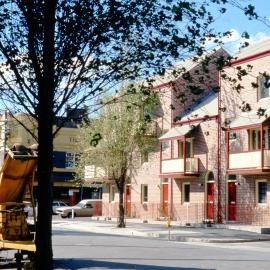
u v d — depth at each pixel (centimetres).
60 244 2144
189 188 3803
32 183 1338
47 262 798
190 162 3697
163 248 2031
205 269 1430
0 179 1309
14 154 1279
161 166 3978
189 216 3741
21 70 852
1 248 1288
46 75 801
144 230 3078
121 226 3366
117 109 3294
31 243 1268
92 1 816
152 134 3825
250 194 3216
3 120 1496
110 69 859
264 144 3145
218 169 3469
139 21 820
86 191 6712
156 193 4131
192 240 2508
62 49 828
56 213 5403
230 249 2070
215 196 3484
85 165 3734
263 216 3102
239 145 3316
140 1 815
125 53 852
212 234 2736
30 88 852
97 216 4828
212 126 3544
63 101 845
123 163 3388
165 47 835
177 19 805
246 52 3366
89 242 2259
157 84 1242
